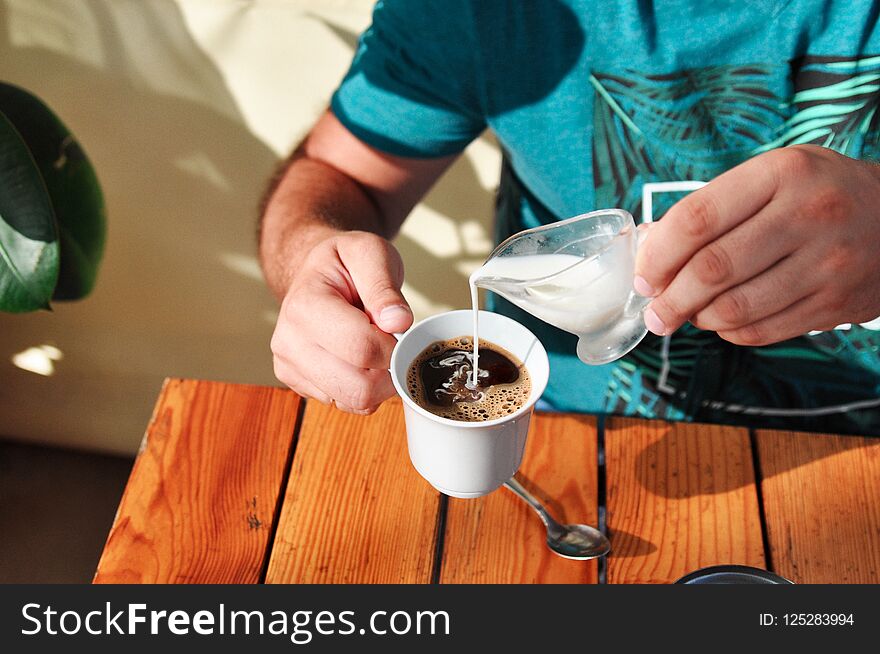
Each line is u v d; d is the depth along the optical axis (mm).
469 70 1304
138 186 1834
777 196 843
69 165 1773
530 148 1326
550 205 1394
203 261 1918
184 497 1034
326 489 1044
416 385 921
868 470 1068
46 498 2074
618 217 863
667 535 1004
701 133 1251
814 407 1349
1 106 1701
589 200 1342
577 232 878
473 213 1822
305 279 1042
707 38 1192
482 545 991
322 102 1714
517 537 999
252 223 1861
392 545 989
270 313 1983
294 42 1658
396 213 1512
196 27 1652
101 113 1758
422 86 1341
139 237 1896
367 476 1058
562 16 1219
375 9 1357
